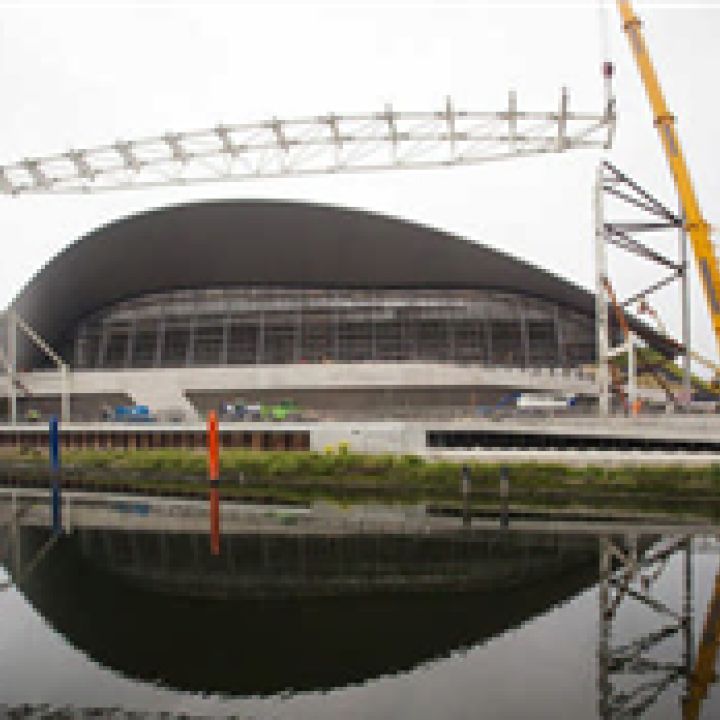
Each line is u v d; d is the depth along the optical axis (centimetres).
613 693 1570
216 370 6288
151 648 1919
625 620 2055
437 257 6900
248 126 5106
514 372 6100
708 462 3909
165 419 6009
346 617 2144
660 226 4912
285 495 4309
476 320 7006
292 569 2692
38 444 6059
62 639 2014
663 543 2980
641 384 7088
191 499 4288
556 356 6994
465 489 4000
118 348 7312
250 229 6931
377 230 6869
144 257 7156
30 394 6681
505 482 3962
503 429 4369
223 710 1554
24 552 3039
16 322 7150
